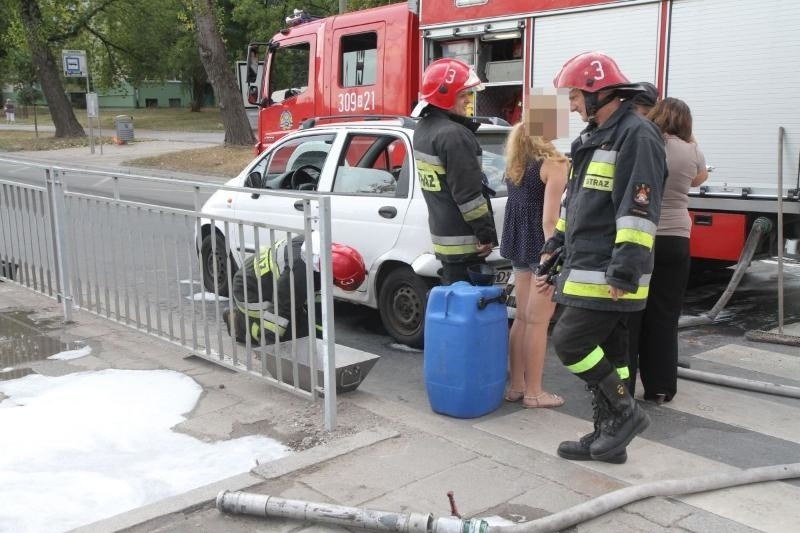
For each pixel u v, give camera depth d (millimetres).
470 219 4445
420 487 3578
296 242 5156
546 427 4293
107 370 5227
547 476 3695
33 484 3629
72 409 4520
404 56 9281
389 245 5914
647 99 4656
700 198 6645
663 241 4504
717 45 6484
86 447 4043
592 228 3586
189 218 5090
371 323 6789
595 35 7312
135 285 5656
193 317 5227
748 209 6410
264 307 4820
